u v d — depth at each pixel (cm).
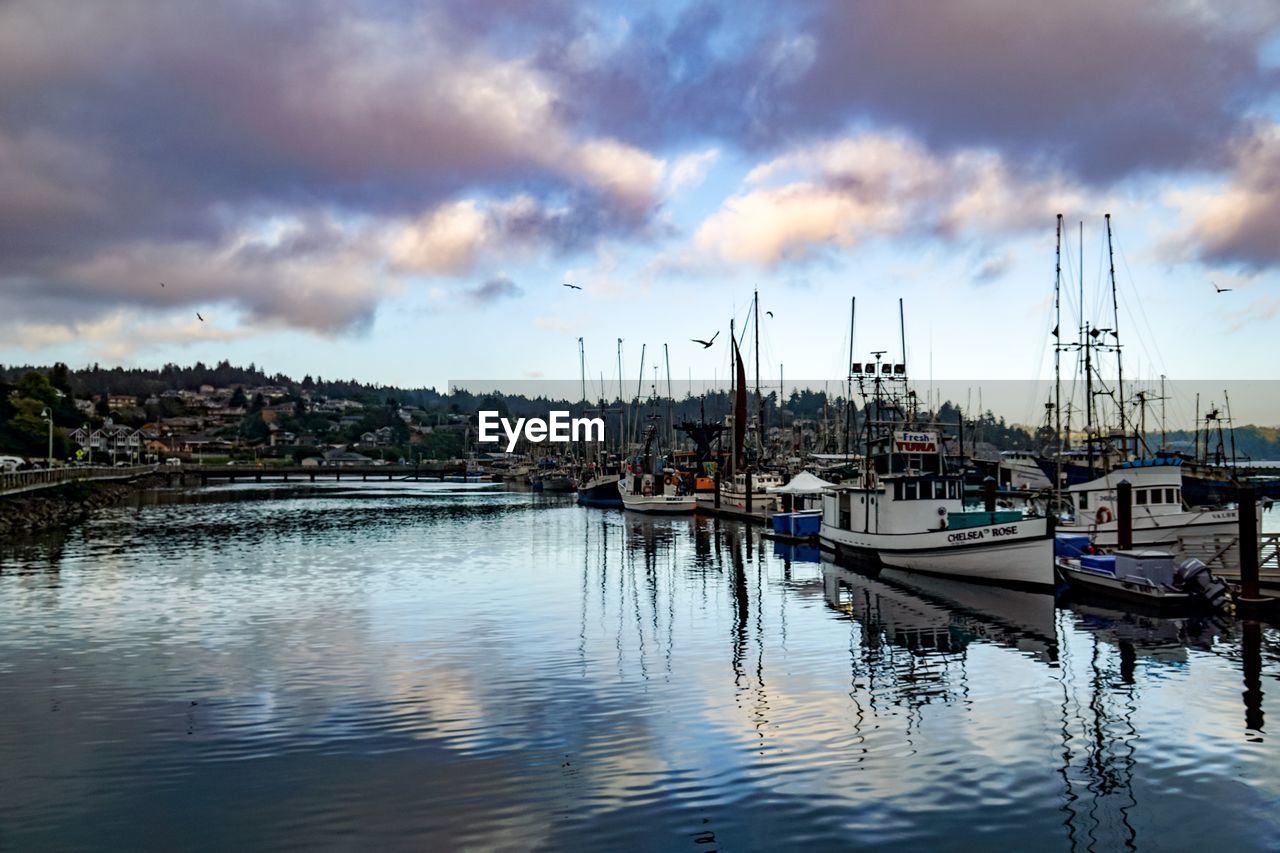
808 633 3453
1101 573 4219
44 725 2291
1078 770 1966
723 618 3775
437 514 10781
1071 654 3072
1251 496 3809
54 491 10750
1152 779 1916
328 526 8844
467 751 2091
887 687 2652
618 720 2325
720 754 2066
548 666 2916
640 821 1706
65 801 1811
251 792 1853
